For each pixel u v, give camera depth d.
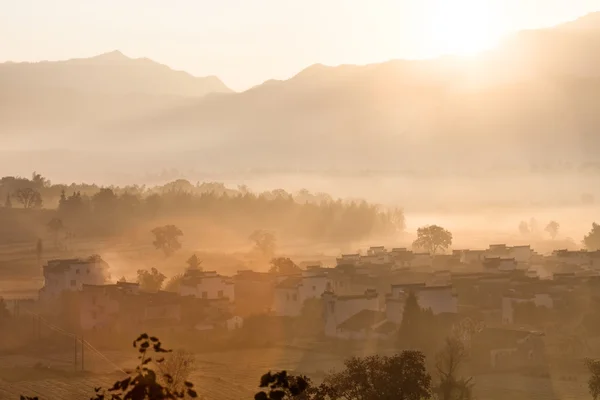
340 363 184.38
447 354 161.88
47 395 154.50
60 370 177.38
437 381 155.25
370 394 118.38
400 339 198.12
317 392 108.12
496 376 170.12
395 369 120.25
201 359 190.88
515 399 148.75
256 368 179.62
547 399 148.38
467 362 176.50
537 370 175.25
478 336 186.00
